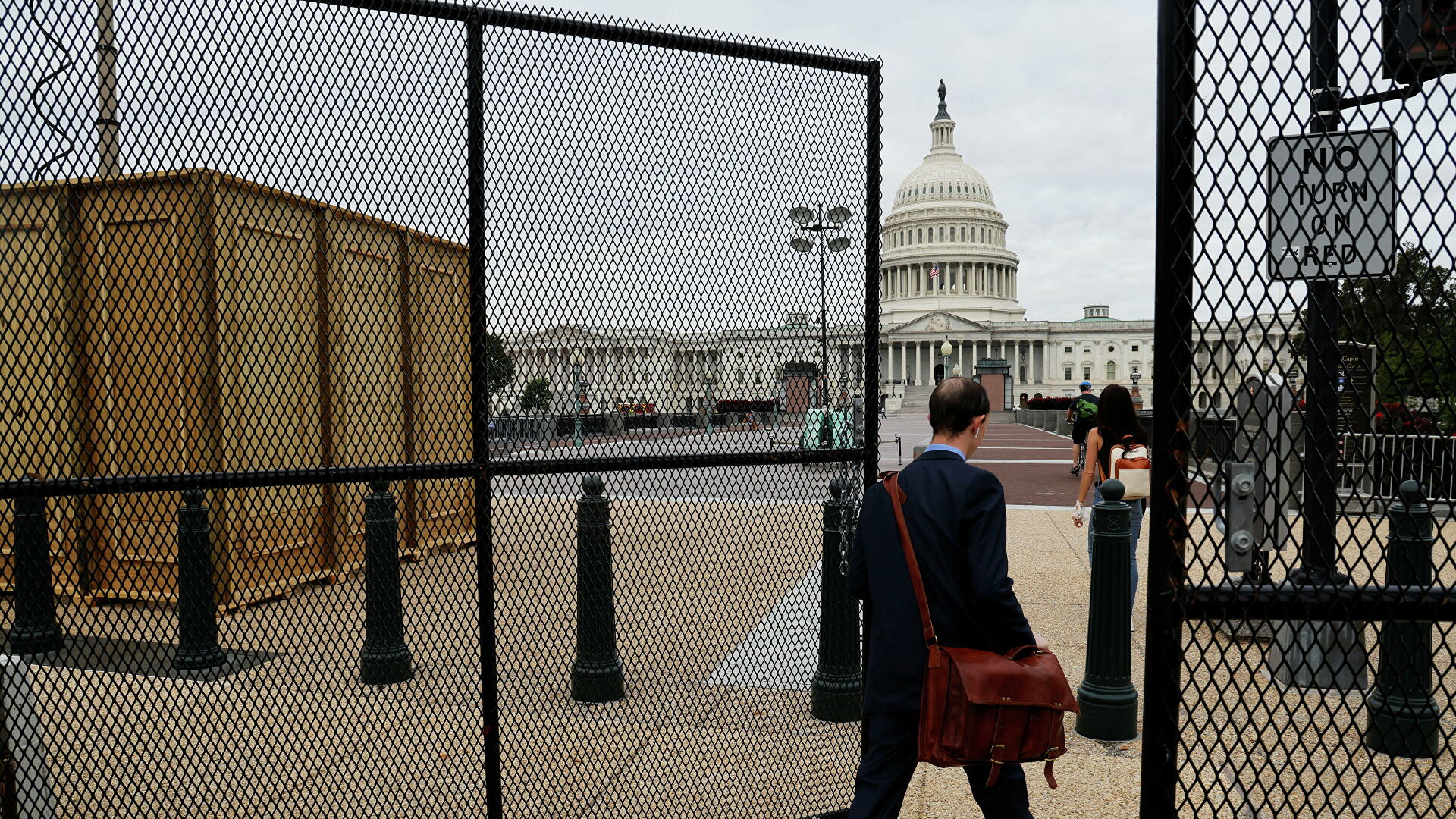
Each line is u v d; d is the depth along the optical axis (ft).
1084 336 427.33
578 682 14.73
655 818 11.58
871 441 11.99
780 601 13.24
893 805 9.02
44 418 10.05
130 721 13.07
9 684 10.09
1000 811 9.00
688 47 10.93
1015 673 8.48
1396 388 7.24
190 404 9.82
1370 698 12.70
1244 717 15.46
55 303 9.45
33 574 10.26
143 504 10.76
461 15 10.03
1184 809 12.05
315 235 9.95
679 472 12.17
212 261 9.64
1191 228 7.29
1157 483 7.50
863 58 11.73
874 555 9.46
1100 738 16.03
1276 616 7.54
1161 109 7.25
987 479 9.12
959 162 458.09
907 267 434.71
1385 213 7.04
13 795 10.07
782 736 14.01
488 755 10.62
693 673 13.64
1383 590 7.44
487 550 10.44
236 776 11.34
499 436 10.34
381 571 12.42
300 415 10.26
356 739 12.86
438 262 10.28
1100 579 16.28
